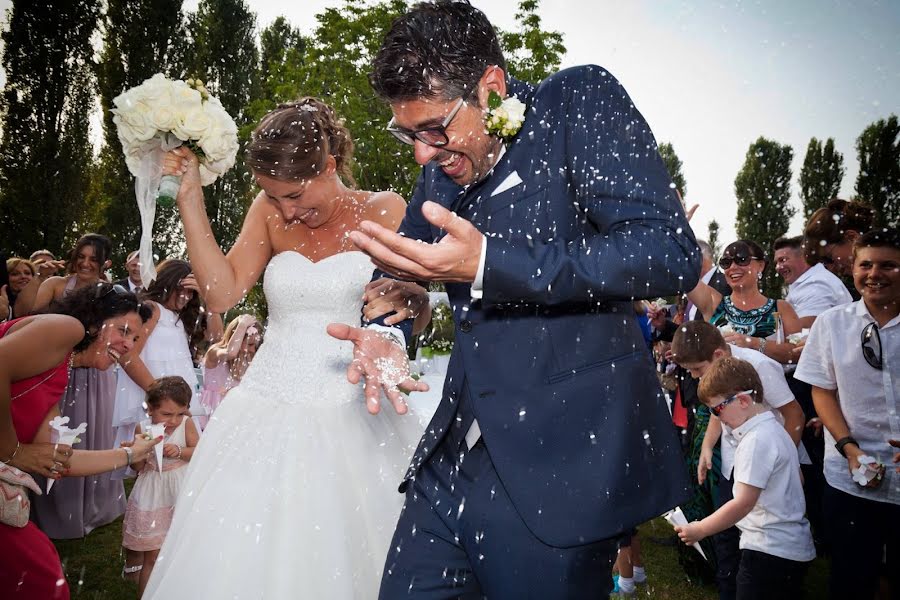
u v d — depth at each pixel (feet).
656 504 4.60
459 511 5.04
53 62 47.50
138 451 8.23
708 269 13.82
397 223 8.41
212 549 6.59
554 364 4.66
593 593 4.68
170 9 52.03
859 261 8.39
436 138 4.69
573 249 4.20
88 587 10.43
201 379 14.89
